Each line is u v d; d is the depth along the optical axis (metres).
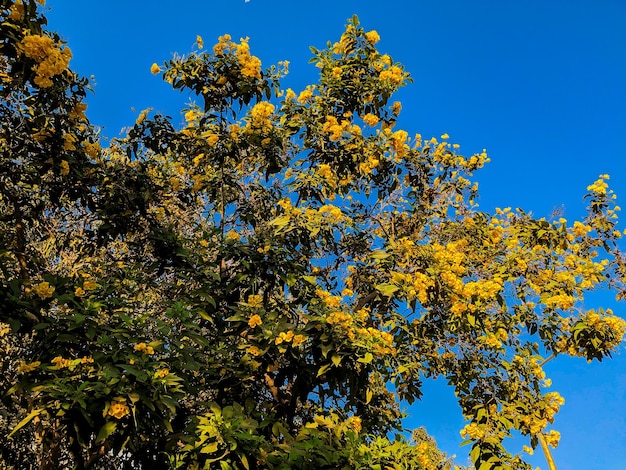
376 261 4.34
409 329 4.28
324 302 3.27
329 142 4.09
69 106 3.03
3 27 2.53
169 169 4.55
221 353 3.36
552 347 4.48
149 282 3.63
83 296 2.93
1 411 3.58
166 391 2.40
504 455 3.28
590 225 4.95
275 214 4.27
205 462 2.35
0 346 3.85
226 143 3.96
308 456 2.18
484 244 4.91
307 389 3.28
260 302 3.38
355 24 4.04
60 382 2.33
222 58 3.90
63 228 4.54
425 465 2.54
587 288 4.46
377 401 4.32
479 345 4.38
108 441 2.41
